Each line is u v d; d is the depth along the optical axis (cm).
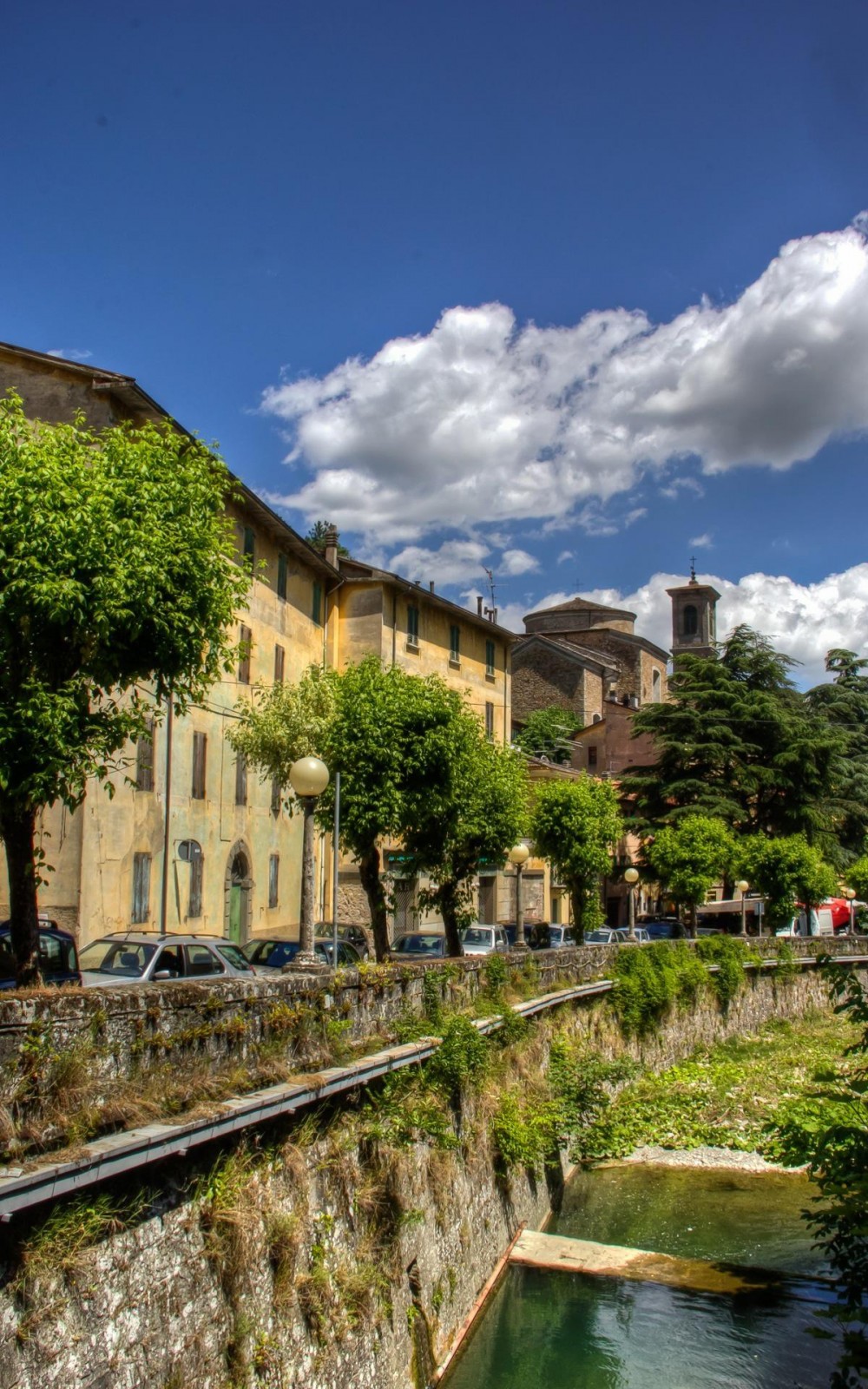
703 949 3766
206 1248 830
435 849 2261
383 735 2056
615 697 8012
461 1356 1390
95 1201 714
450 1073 1431
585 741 6938
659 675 8700
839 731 6319
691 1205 2123
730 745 5478
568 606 8881
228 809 2977
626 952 3061
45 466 1112
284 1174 976
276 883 3372
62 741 1056
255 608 3181
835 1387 1079
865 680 7819
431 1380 1261
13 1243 650
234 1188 869
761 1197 2183
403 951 3025
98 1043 773
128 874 2377
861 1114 1166
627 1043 2888
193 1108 832
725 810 5238
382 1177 1176
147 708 1223
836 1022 4366
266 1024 1017
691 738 5506
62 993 747
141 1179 770
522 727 6900
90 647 1120
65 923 2144
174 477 1234
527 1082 1942
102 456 1198
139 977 1527
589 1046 2516
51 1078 719
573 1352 1407
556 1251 1725
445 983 1588
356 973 1258
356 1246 1111
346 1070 1084
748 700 5716
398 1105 1258
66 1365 668
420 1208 1315
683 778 5459
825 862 5669
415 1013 1445
